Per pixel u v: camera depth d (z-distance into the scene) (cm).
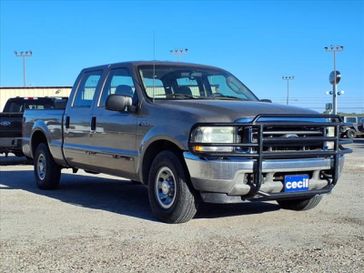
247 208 804
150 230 661
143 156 731
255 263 521
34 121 1068
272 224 692
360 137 4312
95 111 854
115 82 831
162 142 709
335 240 607
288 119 661
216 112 655
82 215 766
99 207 834
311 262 523
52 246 592
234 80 876
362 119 4403
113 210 806
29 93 4441
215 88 820
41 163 1043
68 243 604
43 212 793
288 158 658
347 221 709
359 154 2017
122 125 776
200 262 526
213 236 627
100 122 833
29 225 702
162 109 710
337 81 2412
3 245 600
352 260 529
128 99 752
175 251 565
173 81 791
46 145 1028
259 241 604
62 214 775
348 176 1227
